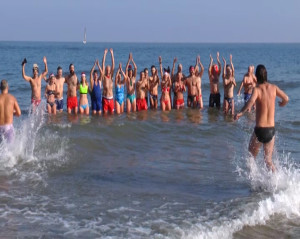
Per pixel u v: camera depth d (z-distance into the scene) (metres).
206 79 30.92
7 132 9.38
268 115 7.93
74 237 5.68
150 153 10.78
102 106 16.56
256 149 8.14
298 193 7.58
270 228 6.38
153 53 101.75
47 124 12.41
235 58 85.62
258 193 7.63
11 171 8.62
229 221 6.36
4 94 9.51
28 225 6.04
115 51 113.88
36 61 56.03
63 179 8.34
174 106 18.23
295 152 11.35
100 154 10.48
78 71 41.31
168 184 8.23
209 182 8.41
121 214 6.55
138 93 17.28
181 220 6.33
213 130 13.72
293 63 65.62
